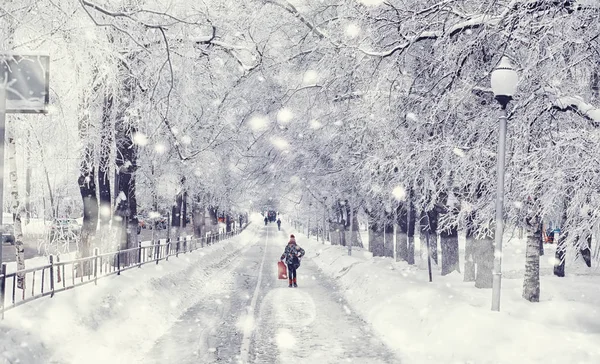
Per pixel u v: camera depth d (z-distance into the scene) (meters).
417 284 17.78
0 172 8.49
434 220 28.36
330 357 10.87
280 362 10.45
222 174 35.59
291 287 23.38
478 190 16.16
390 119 17.38
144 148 23.56
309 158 28.78
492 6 13.23
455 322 11.14
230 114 26.94
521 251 38.53
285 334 13.09
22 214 16.73
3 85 8.22
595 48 12.48
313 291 21.95
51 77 12.86
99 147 17.12
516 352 9.03
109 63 13.65
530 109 13.66
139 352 10.99
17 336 8.66
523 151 13.95
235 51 21.47
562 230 12.27
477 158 15.12
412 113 15.77
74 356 9.33
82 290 13.24
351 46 16.30
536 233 16.44
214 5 18.83
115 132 17.84
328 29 18.34
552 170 12.42
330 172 29.91
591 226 11.58
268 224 179.88
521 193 13.41
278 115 22.05
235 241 62.38
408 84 16.94
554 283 21.73
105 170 18.66
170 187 31.58
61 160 15.13
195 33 19.64
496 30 13.25
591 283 21.83
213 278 26.67
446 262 24.23
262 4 19.89
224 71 22.88
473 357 9.41
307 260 42.94
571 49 13.02
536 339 9.35
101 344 10.40
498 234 11.06
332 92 20.08
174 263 24.75
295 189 38.50
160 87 17.86
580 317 14.05
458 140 15.88
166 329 13.61
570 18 12.23
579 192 11.88
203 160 30.11
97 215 18.61
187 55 17.02
